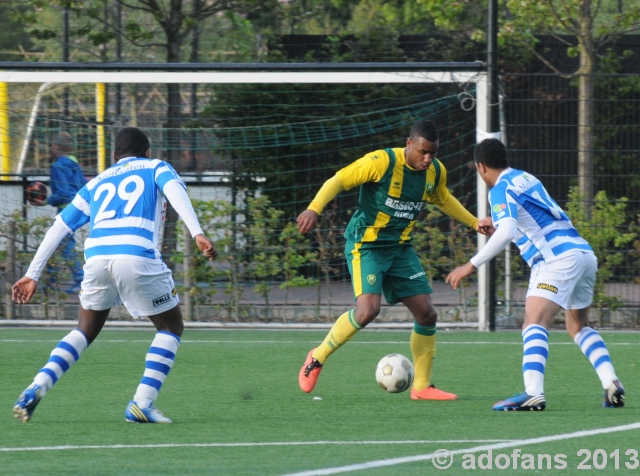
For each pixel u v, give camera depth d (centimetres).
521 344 3341
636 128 4016
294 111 4650
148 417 2036
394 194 2305
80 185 4084
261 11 4862
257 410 2212
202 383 2602
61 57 5372
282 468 1642
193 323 3803
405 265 2380
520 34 4659
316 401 2334
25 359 2978
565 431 1947
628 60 5038
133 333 3616
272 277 3925
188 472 1617
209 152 4616
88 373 2745
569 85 4669
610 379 2183
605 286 3809
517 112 3978
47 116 4494
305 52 4962
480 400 2347
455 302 3962
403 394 2441
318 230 3928
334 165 4659
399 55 4953
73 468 1645
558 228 2162
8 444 1836
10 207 4050
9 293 3850
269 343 3375
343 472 1620
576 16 4547
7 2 4719
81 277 3897
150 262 1953
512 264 3797
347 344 3366
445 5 4678
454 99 4219
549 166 3953
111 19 4856
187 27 4534
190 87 4600
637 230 3788
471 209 4231
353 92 4688
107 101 4562
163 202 2028
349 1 5366
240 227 3891
